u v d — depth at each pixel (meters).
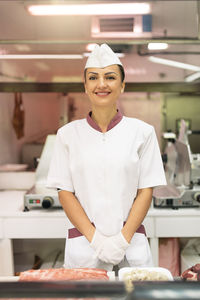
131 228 1.12
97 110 1.15
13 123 2.77
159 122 3.38
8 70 2.67
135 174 1.18
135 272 0.85
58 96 2.96
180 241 2.01
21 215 1.73
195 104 3.22
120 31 2.28
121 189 1.16
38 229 1.74
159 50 2.47
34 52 2.37
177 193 1.77
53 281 0.59
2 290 0.55
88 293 0.54
